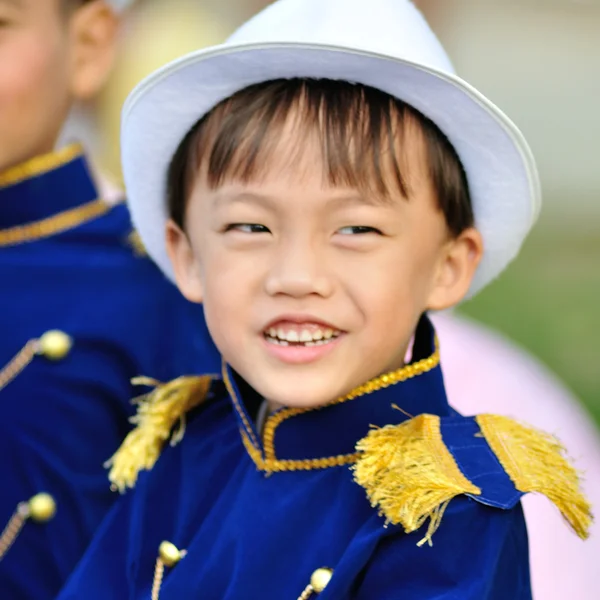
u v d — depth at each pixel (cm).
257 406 324
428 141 289
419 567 272
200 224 302
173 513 324
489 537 270
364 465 275
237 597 287
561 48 1897
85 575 329
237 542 295
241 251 290
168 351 427
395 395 296
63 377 414
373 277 282
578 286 1352
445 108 285
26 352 414
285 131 283
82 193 443
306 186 280
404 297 288
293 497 295
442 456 277
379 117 283
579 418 547
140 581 318
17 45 410
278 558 288
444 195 295
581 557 470
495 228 309
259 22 303
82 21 441
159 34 588
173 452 333
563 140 1852
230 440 324
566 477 277
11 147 418
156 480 330
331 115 282
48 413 410
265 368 288
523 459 279
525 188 300
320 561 284
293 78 290
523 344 1145
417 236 289
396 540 276
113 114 586
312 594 281
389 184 282
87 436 413
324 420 297
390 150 282
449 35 1062
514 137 289
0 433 407
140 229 344
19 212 430
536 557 464
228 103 297
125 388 420
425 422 287
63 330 418
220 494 315
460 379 521
